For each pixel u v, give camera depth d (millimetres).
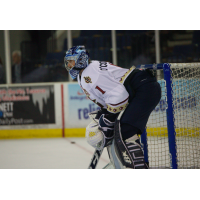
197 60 25781
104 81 8023
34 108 24750
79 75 8734
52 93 24797
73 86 24672
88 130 8875
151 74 8336
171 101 9516
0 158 15656
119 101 7941
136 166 7809
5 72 26781
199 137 10852
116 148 7984
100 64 8297
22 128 24672
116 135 7969
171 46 26109
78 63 8328
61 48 27188
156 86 8281
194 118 10758
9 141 22797
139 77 8133
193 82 10555
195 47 25750
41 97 24797
